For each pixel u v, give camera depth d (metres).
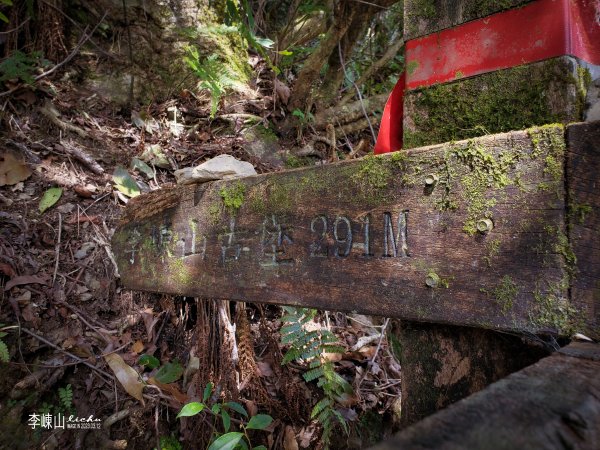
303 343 1.91
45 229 2.48
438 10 1.10
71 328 2.24
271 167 3.22
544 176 0.82
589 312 0.75
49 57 3.25
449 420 0.44
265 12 4.12
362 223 1.09
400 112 1.25
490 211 0.88
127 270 1.86
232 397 2.01
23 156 2.71
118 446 1.99
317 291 1.16
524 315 0.82
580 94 0.90
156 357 2.29
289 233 1.25
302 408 2.09
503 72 0.98
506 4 0.98
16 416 1.97
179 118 3.39
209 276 1.48
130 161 3.00
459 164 0.93
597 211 0.76
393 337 1.80
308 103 3.53
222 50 3.65
